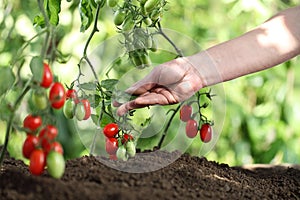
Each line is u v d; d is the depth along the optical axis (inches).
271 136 123.6
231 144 124.3
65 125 118.6
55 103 52.7
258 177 70.6
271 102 122.7
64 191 51.9
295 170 74.6
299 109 122.6
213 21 125.0
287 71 123.0
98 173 57.2
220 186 61.0
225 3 123.7
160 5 65.8
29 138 53.0
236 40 68.4
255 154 124.1
